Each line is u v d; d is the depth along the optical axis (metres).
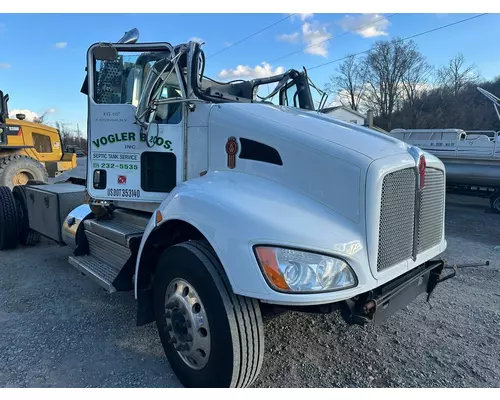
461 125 46.19
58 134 12.01
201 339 2.45
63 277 4.80
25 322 3.62
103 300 4.12
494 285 4.74
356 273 2.29
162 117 3.41
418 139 12.87
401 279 2.75
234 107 3.08
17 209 5.86
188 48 3.23
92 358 3.06
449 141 11.80
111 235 3.50
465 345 3.34
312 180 2.56
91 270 3.54
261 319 2.37
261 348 2.37
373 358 3.13
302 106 4.56
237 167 2.94
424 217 2.93
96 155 3.58
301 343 3.33
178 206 2.67
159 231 2.92
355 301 2.43
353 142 2.66
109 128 3.51
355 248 2.31
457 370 2.98
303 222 2.30
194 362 2.56
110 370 2.90
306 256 2.17
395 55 50.66
